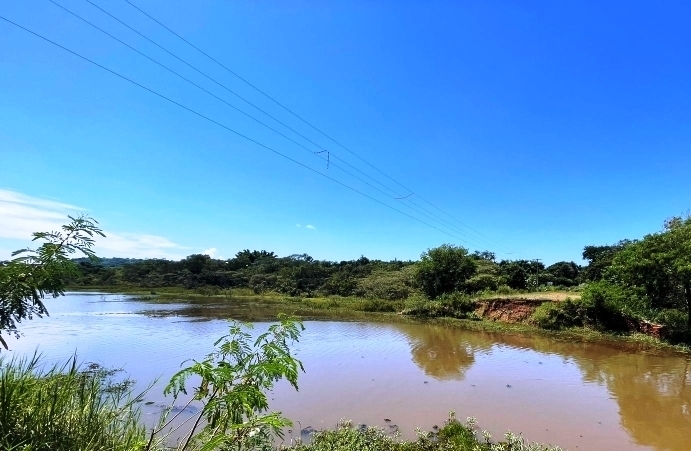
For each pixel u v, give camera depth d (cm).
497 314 3647
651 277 2609
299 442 931
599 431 1142
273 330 391
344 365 1903
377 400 1390
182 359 1902
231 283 8650
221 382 314
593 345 2445
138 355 1994
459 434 1007
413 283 5541
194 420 1091
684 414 1272
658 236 2631
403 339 2650
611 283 3098
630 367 1881
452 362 1981
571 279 7269
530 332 2984
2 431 306
